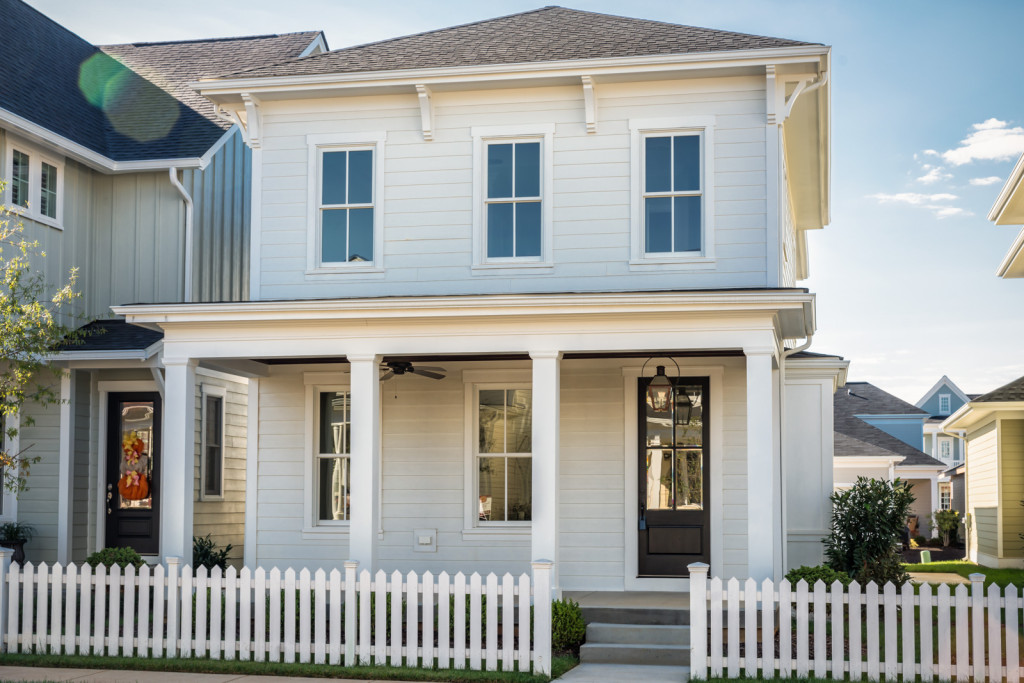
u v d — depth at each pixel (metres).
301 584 10.74
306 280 14.01
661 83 13.41
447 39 14.95
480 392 14.63
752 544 11.35
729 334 11.69
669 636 11.51
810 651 10.78
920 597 9.55
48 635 11.50
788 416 15.25
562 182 13.54
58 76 18.70
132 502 16.55
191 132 18.03
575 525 14.04
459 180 13.80
